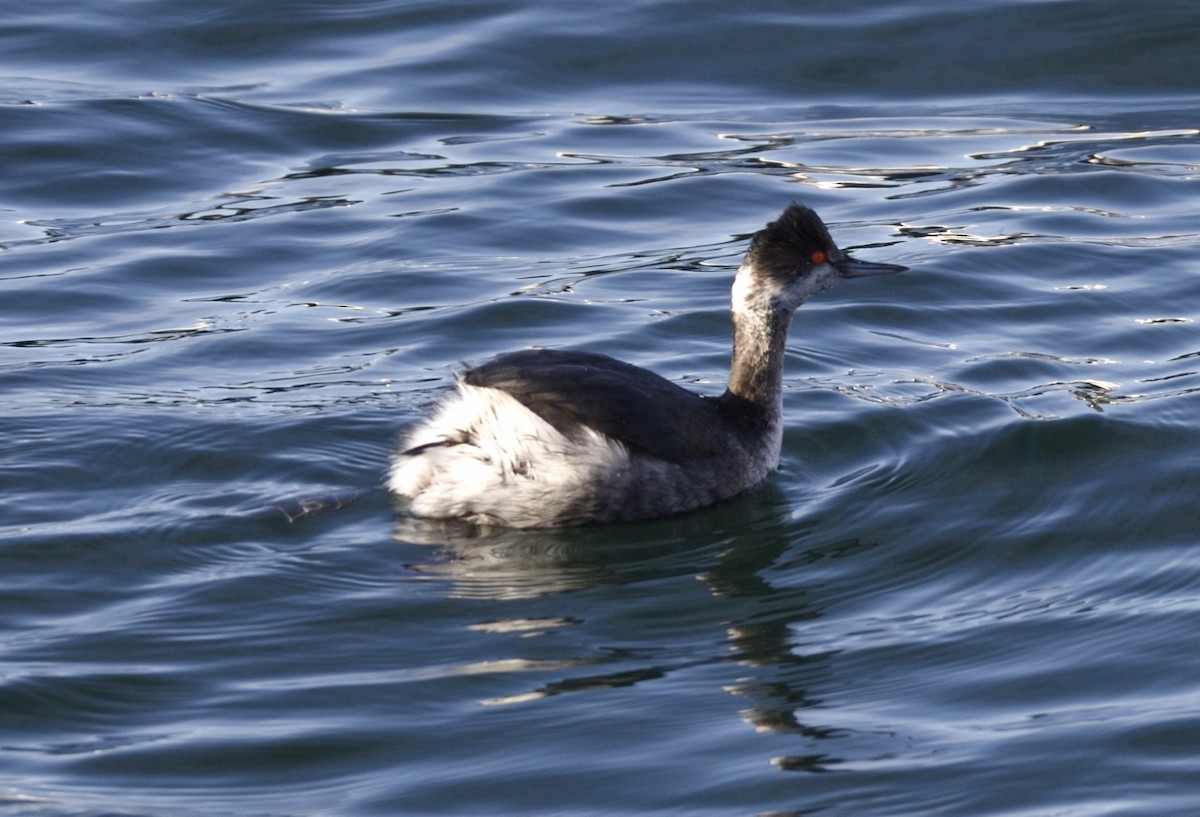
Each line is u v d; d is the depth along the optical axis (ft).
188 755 30.50
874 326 54.80
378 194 65.46
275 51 78.89
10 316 54.24
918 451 45.37
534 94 75.66
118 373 49.52
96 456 43.37
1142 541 40.09
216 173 67.26
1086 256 59.72
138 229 61.87
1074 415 46.37
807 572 39.04
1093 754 30.30
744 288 44.06
